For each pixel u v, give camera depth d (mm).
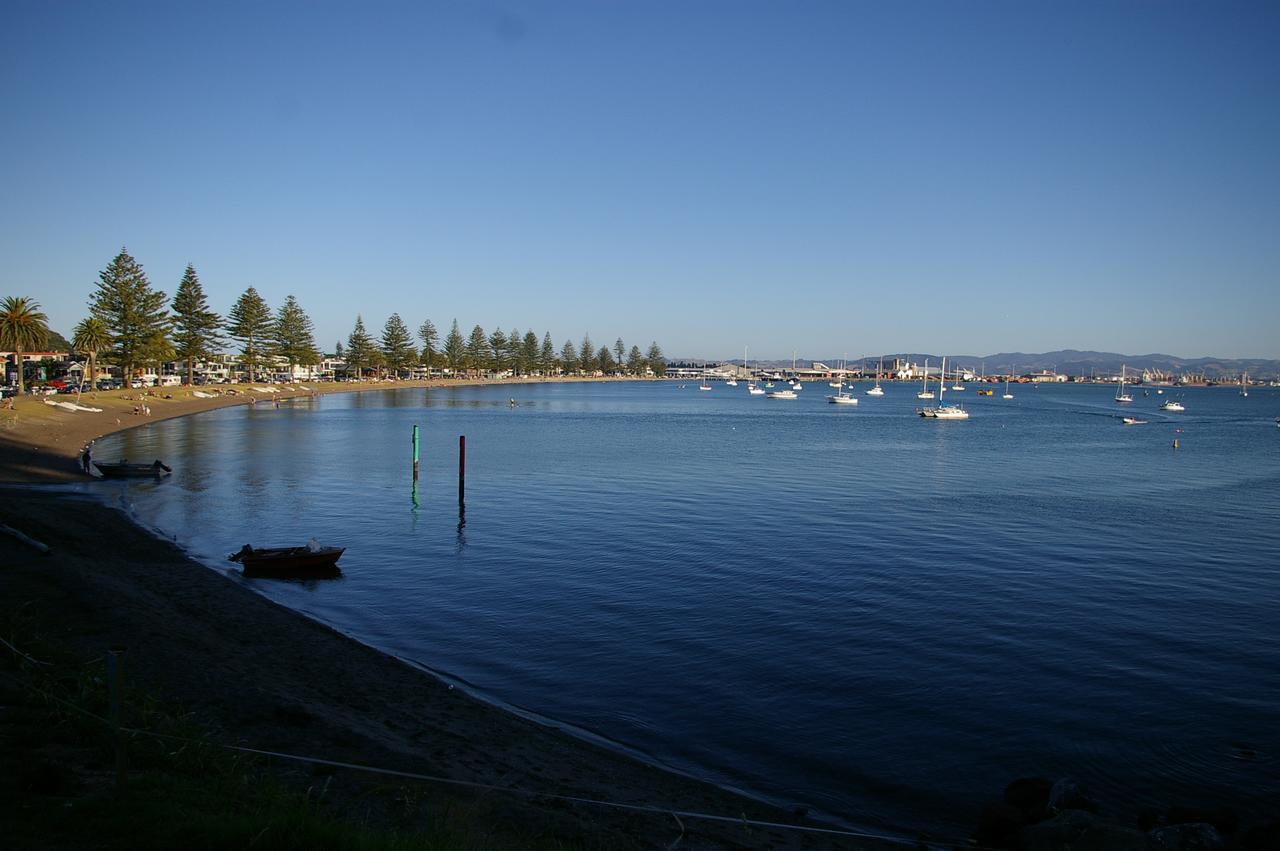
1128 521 41906
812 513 43500
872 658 21688
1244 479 60438
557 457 70562
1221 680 20359
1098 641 23156
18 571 23750
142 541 33656
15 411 69312
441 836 9797
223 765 11305
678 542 36094
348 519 41406
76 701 12156
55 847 7758
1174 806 13531
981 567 31703
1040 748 16625
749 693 19328
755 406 175375
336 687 18172
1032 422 131250
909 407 176375
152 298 114000
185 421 100938
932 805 14484
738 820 13148
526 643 22781
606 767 15227
